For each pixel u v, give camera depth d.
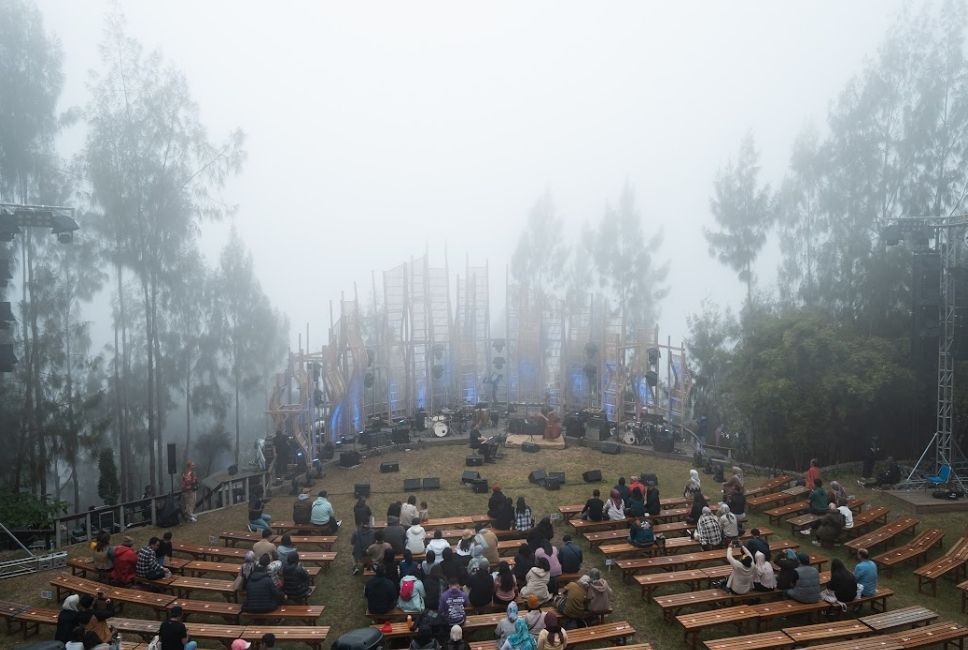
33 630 13.97
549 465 27.86
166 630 11.23
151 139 28.67
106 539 15.90
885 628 12.98
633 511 19.47
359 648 11.41
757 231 36.97
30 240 28.41
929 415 27.67
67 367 31.59
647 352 32.28
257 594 13.50
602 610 13.30
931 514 21.70
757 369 28.47
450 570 14.23
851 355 26.39
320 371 28.78
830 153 32.09
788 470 27.69
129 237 30.02
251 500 21.53
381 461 28.48
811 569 13.98
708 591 14.50
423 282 34.38
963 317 23.53
